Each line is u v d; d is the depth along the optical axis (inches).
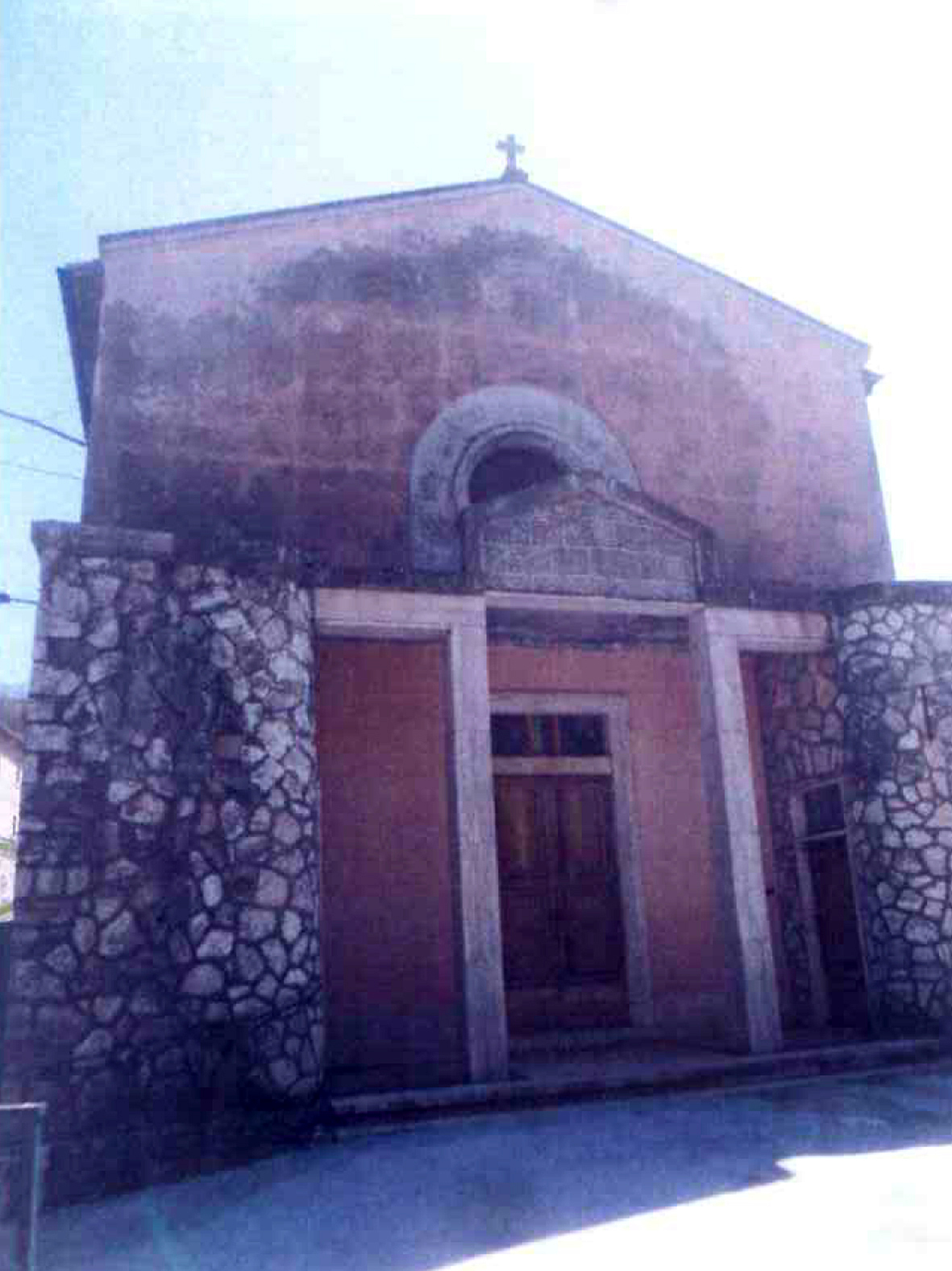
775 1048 353.4
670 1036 416.8
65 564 301.9
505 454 466.9
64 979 269.7
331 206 456.4
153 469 402.6
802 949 442.6
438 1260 179.9
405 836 406.6
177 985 282.4
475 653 358.9
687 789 462.6
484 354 465.4
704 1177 223.0
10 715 887.1
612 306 500.4
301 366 434.6
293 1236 200.4
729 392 515.8
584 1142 259.0
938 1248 172.9
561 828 446.0
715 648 394.0
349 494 425.7
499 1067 320.8
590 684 460.8
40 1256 199.9
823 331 553.0
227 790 305.6
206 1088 276.5
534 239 493.4
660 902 443.8
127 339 415.5
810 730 441.1
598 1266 171.3
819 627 418.3
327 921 389.4
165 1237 206.7
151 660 304.3
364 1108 291.1
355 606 349.4
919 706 400.5
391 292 458.3
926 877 382.9
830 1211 196.1
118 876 283.1
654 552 396.5
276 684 323.9
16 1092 257.4
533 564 375.9
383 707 417.4
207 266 435.2
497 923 336.2
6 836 904.9
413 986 392.8
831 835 430.0
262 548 336.5
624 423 485.1
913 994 374.6
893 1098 302.7
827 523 518.6
